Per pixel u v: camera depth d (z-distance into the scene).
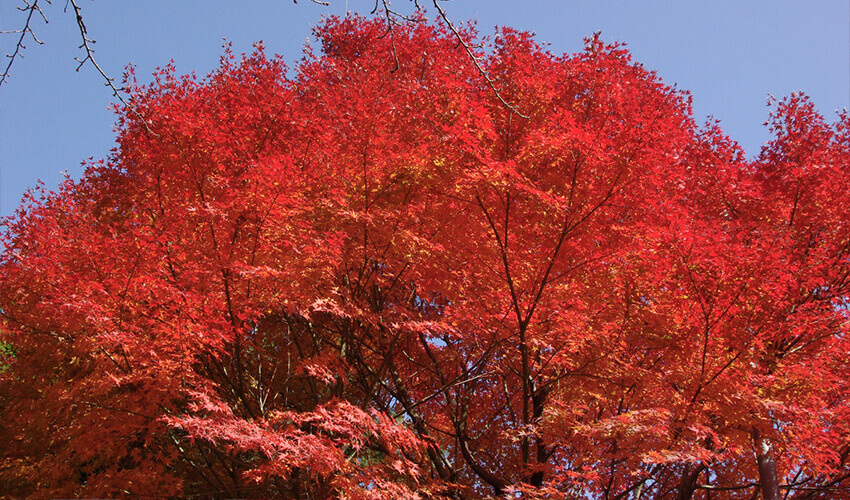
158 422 6.58
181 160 7.90
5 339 7.62
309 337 9.96
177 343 6.55
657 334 8.30
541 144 7.28
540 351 8.40
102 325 6.27
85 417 6.71
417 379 10.56
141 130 8.09
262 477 6.22
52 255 7.20
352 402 9.76
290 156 7.38
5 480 6.85
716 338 7.42
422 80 10.09
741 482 9.10
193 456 8.67
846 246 8.82
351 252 7.96
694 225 7.90
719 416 7.55
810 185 9.17
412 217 7.84
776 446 7.82
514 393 9.70
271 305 7.68
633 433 6.74
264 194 7.14
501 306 8.00
